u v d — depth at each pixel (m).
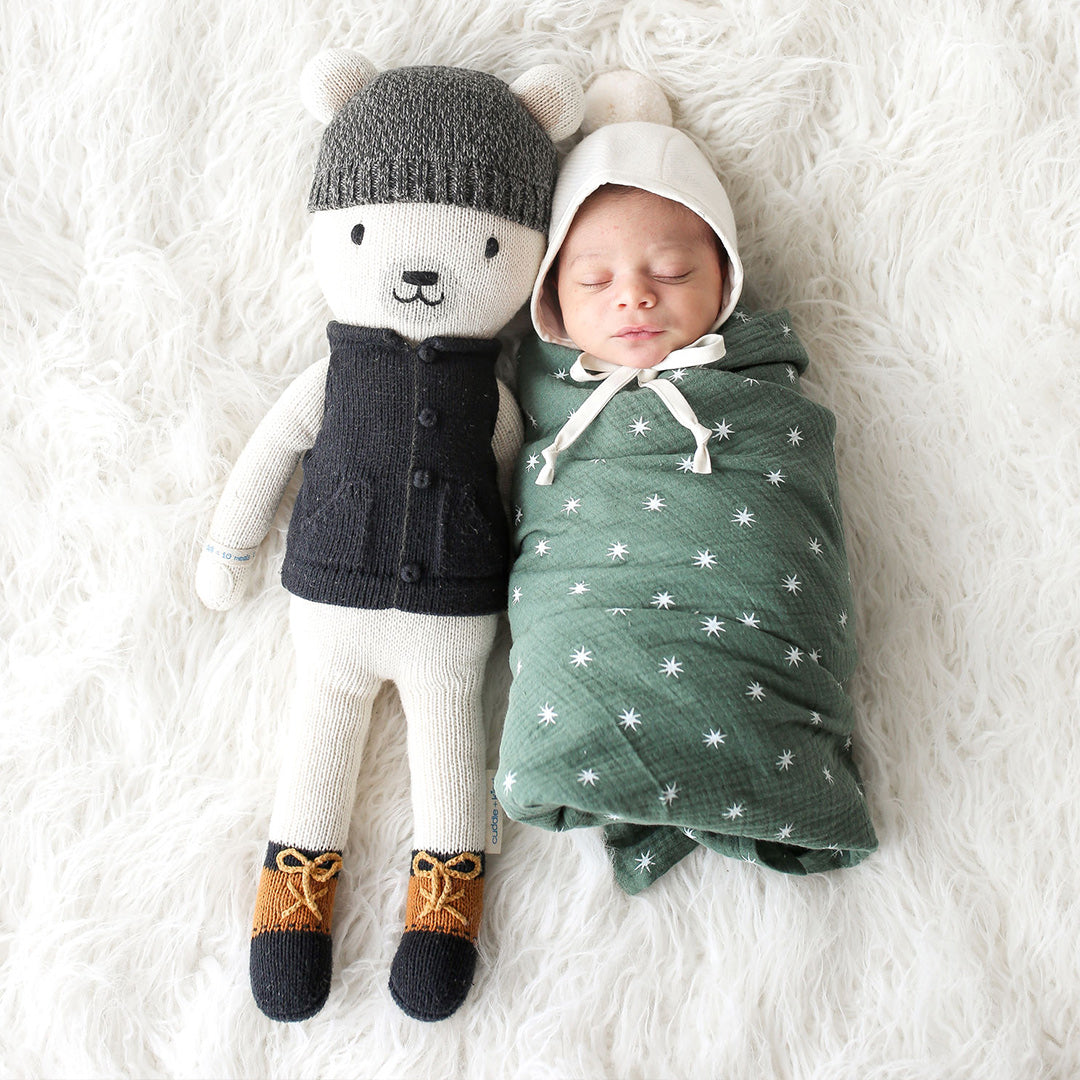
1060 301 1.15
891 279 1.17
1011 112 1.13
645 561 0.99
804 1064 1.06
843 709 1.03
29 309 1.14
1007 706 1.12
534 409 1.12
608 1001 1.08
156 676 1.15
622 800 0.90
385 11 1.13
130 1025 1.07
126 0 1.11
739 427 1.03
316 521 1.04
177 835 1.11
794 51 1.14
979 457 1.15
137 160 1.13
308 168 1.15
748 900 1.09
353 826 1.14
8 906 1.10
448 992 1.02
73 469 1.15
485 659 1.12
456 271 1.03
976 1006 1.06
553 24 1.15
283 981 1.01
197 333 1.15
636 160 1.04
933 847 1.10
